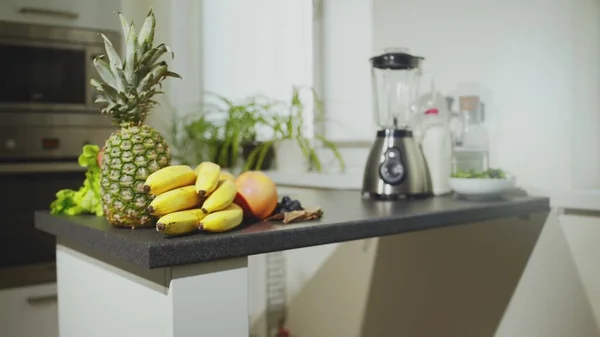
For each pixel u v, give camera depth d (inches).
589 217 61.8
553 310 64.8
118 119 48.5
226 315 41.8
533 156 66.8
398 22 80.5
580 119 64.0
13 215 99.6
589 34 63.9
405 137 65.8
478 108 70.3
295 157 97.8
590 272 61.6
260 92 110.7
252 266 100.3
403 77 75.2
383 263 84.1
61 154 104.4
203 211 42.3
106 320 50.5
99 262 51.4
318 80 96.3
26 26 99.3
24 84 99.9
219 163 106.9
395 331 83.0
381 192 65.7
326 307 94.6
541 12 64.9
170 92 123.7
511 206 60.9
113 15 109.0
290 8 102.6
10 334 98.0
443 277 76.1
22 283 99.3
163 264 38.0
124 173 44.8
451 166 69.9
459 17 73.0
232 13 116.3
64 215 56.5
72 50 104.3
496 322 70.6
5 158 98.7
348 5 90.4
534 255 66.6
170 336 39.8
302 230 45.4
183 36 123.3
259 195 48.2
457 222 56.5
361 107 88.7
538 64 65.6
